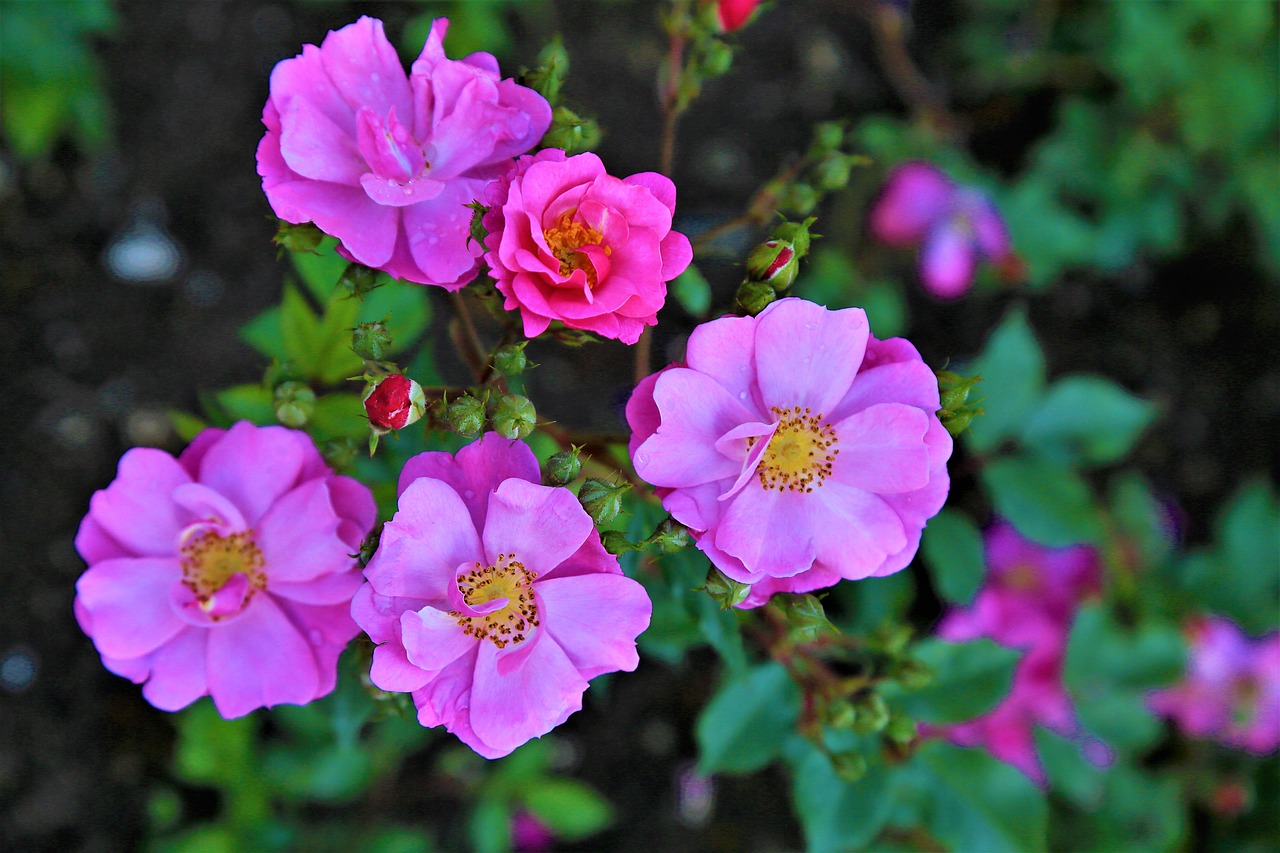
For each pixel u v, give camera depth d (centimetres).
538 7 111
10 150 102
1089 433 83
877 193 109
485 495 65
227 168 106
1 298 100
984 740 84
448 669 65
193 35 107
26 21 91
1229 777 96
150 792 97
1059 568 90
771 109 115
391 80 68
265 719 96
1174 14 99
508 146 67
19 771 96
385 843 89
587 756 103
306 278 72
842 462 66
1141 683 83
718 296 91
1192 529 114
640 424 66
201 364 103
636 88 112
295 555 67
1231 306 118
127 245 103
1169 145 107
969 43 117
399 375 65
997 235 104
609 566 65
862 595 84
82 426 100
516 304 65
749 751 74
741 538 65
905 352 66
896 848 83
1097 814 90
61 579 98
